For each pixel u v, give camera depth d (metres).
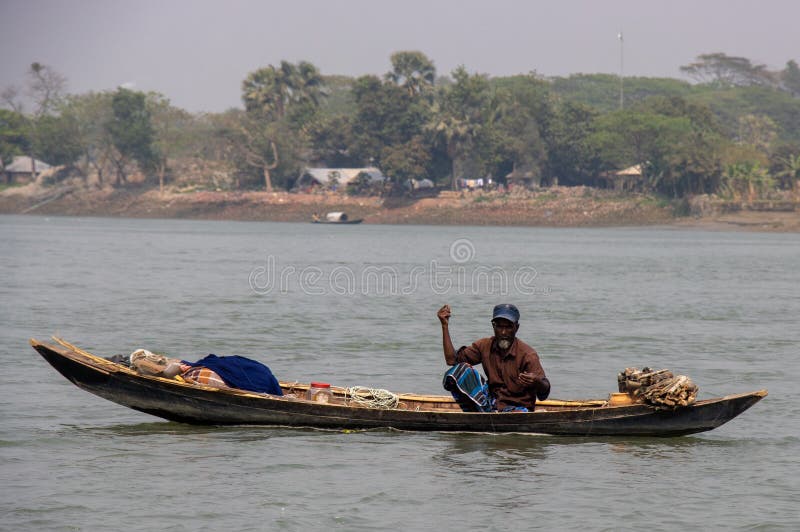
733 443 48.25
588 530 34.81
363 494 38.88
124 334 88.94
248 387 50.78
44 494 38.12
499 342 49.12
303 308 115.38
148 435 48.31
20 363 69.06
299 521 35.47
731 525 35.44
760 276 188.38
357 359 75.19
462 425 48.91
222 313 108.38
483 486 40.19
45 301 119.94
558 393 61.84
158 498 37.84
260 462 43.50
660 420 48.53
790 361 76.38
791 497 38.91
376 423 49.62
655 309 120.56
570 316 111.38
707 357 78.44
